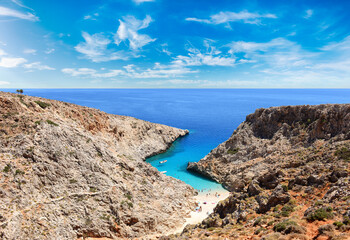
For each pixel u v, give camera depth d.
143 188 59.78
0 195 41.28
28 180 45.81
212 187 76.62
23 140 50.56
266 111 91.19
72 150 55.72
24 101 62.38
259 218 31.03
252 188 45.03
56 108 71.38
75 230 45.00
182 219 56.94
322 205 27.83
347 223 21.50
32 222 41.19
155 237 48.47
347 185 29.97
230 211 44.12
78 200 48.56
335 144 53.06
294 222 24.19
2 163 45.31
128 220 50.28
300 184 38.19
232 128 195.50
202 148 127.62
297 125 78.88
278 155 69.38
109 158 62.28
